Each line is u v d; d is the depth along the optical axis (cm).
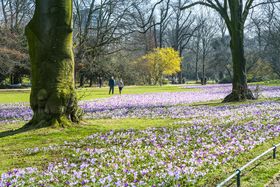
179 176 707
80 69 5647
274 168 789
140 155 920
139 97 3434
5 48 4838
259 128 1309
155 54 7325
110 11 4616
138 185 666
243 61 2697
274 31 6450
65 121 1288
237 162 854
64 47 1286
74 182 689
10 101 3162
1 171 807
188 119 1677
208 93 4028
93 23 5722
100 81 6431
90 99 3200
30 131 1207
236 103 2481
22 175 752
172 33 9406
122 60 6938
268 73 7525
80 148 1030
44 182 705
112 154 944
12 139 1141
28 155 961
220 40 9356
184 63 12369
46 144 1084
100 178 706
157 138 1152
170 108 2227
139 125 1491
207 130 1298
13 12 6400
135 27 4447
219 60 8588
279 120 1541
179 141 1081
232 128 1317
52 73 1262
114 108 2328
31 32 1281
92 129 1295
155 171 773
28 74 6219
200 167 791
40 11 1270
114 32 4659
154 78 7456
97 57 6041
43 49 1266
